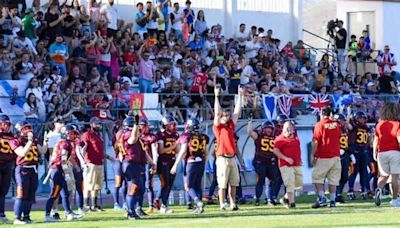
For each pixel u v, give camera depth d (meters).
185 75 39.22
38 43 35.88
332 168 27.28
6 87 33.47
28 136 23.20
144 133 26.09
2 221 23.61
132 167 23.88
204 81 38.06
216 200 30.64
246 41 43.06
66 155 23.97
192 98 37.66
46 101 34.19
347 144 29.36
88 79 36.31
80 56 36.44
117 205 27.47
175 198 31.69
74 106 34.06
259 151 28.88
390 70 47.31
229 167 26.66
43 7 38.12
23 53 34.47
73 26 36.94
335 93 42.34
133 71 37.91
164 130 26.52
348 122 31.00
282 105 38.28
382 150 27.08
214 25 43.59
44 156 32.03
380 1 51.12
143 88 37.69
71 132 26.03
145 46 38.16
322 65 44.44
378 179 28.33
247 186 36.19
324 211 25.69
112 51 37.34
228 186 28.48
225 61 39.84
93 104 34.22
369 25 51.62
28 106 33.25
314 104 39.31
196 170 25.73
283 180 27.44
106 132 33.62
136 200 24.08
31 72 34.31
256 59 41.81
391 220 22.12
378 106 41.34
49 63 35.59
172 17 40.97
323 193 27.42
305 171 38.44
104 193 33.62
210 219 23.20
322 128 27.17
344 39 47.00
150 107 35.22
